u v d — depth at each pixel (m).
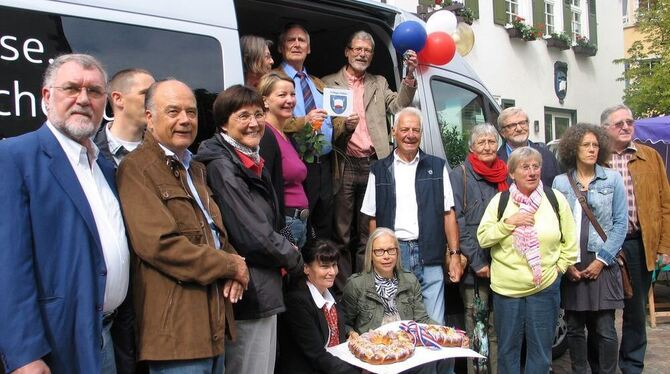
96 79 2.22
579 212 4.16
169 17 3.10
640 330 4.59
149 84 2.73
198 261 2.33
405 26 4.34
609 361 4.17
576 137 4.20
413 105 4.54
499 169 4.23
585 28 15.11
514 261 3.88
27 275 2.00
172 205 2.40
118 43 2.90
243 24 4.60
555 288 3.92
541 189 3.98
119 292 2.27
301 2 4.11
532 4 13.50
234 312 2.76
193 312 2.36
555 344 4.94
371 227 4.14
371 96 4.47
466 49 5.50
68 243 2.11
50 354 2.05
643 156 4.57
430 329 3.54
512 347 3.96
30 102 2.61
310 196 3.81
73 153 2.22
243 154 2.85
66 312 2.08
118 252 2.26
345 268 4.19
